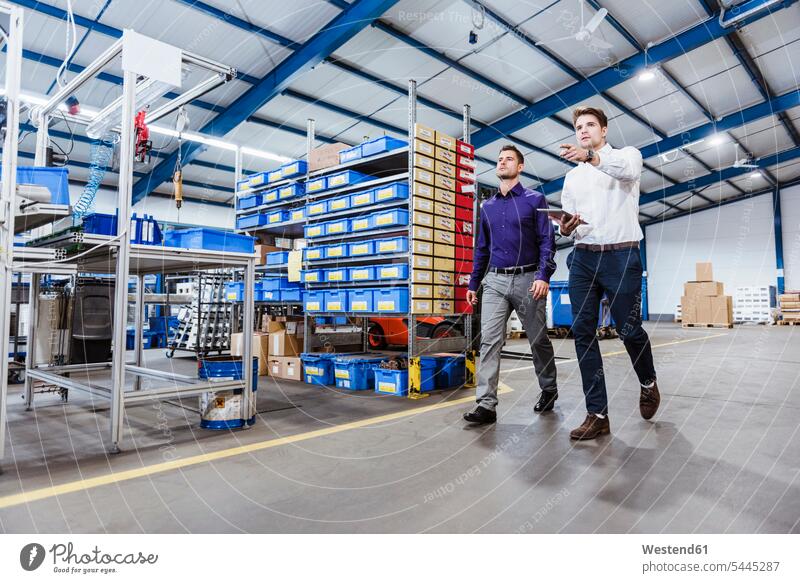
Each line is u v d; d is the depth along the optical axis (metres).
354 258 4.48
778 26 8.58
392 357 4.57
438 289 4.16
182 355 7.66
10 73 2.20
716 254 19.81
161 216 13.17
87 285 5.41
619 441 2.43
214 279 7.24
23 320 5.56
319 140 10.98
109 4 6.44
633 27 8.30
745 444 2.35
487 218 3.02
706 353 6.88
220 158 11.41
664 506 1.65
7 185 2.19
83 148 10.12
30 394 3.42
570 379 4.64
